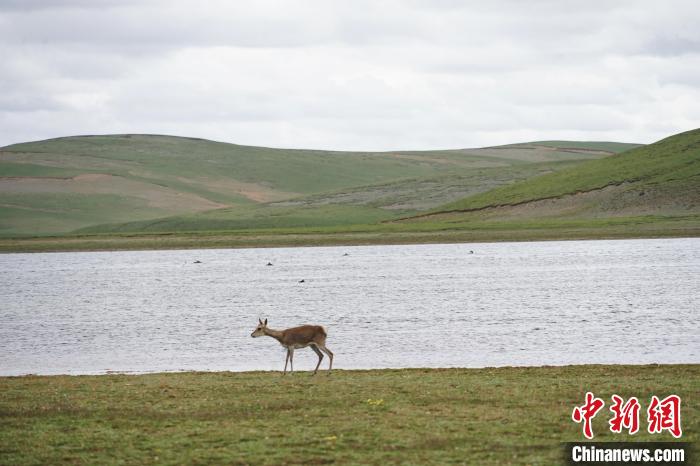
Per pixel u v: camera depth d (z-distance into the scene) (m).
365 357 56.06
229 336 68.25
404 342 62.38
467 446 30.38
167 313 85.62
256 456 29.44
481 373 45.19
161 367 53.94
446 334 66.12
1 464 28.98
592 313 77.50
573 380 41.94
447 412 35.34
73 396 39.84
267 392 40.16
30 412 36.38
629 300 87.69
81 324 77.12
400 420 34.09
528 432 32.12
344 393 39.59
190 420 34.72
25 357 58.50
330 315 80.50
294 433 32.34
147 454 29.95
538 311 79.94
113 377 46.06
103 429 33.41
